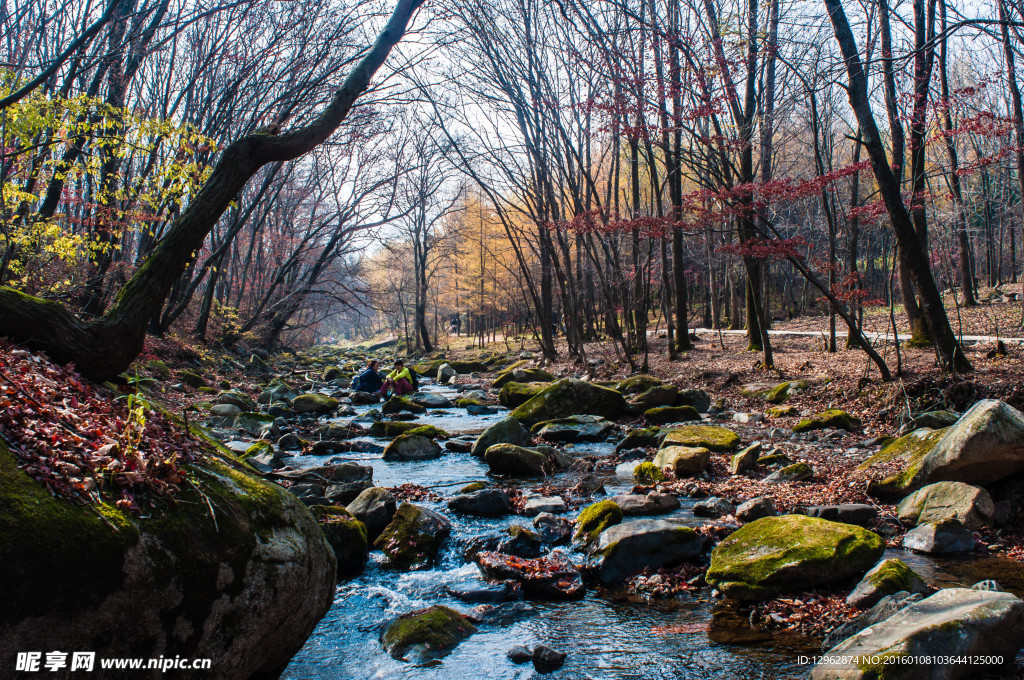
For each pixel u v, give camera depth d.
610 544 5.85
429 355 40.69
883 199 12.84
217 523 3.11
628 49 16.31
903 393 11.42
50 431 3.05
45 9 13.16
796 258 13.48
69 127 8.58
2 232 9.64
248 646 3.11
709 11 15.76
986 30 8.82
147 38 13.29
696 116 14.36
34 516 2.46
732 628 4.69
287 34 17.98
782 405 13.89
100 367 4.64
